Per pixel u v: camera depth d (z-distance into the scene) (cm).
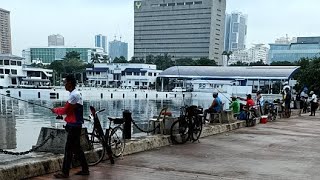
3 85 9288
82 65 12556
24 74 10044
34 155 745
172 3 14225
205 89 6650
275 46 15988
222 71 4522
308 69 4338
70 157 667
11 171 627
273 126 1678
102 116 3941
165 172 735
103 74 11638
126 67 11338
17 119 3753
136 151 937
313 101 2406
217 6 14038
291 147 1085
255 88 4959
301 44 14438
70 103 644
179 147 1035
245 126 1641
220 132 1402
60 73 12106
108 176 685
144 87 10819
